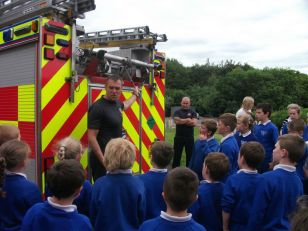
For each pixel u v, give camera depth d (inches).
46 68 135.4
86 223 78.3
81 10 147.1
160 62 198.7
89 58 152.2
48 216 75.7
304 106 1796.3
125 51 195.3
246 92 1683.1
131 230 96.3
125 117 174.9
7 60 152.3
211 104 1713.8
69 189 76.9
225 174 113.9
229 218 111.9
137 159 181.3
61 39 139.5
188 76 2554.1
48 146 135.6
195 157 165.5
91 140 139.9
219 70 2524.6
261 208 101.6
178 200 73.8
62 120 141.0
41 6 143.9
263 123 204.4
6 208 90.0
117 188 95.8
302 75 1877.5
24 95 141.9
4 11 171.9
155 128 193.9
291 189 103.7
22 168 94.7
